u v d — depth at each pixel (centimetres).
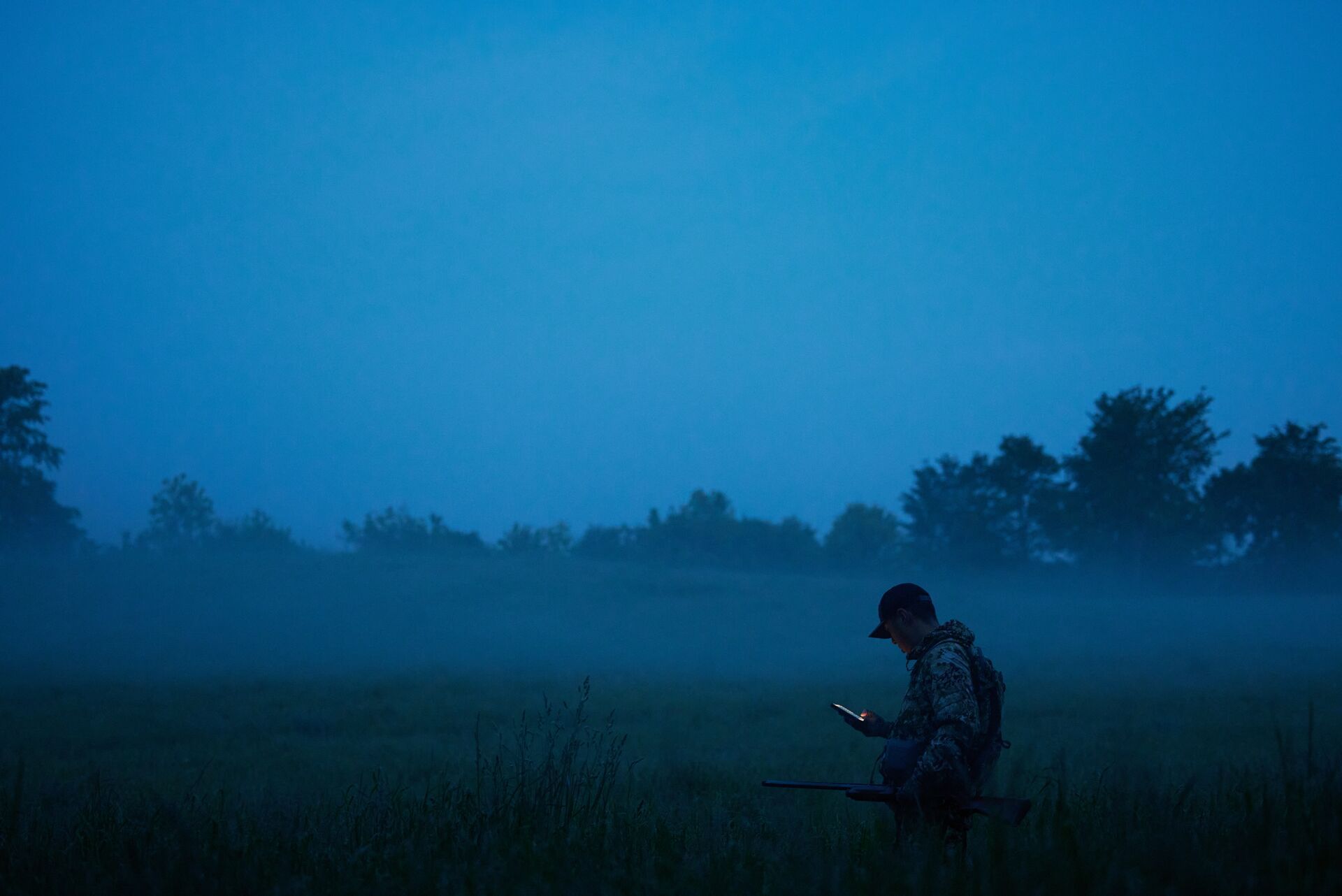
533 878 362
